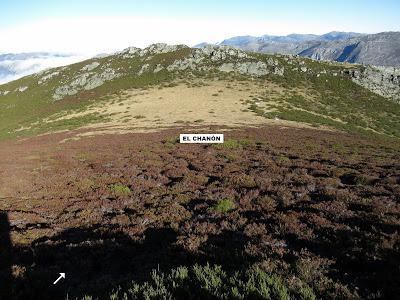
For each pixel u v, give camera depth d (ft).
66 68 474.49
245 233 40.04
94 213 52.19
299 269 29.01
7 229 47.91
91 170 85.92
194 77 360.28
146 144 132.98
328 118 239.30
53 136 196.65
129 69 408.05
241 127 185.88
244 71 370.12
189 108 256.73
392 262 30.17
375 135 202.80
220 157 99.86
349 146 130.93
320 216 44.98
